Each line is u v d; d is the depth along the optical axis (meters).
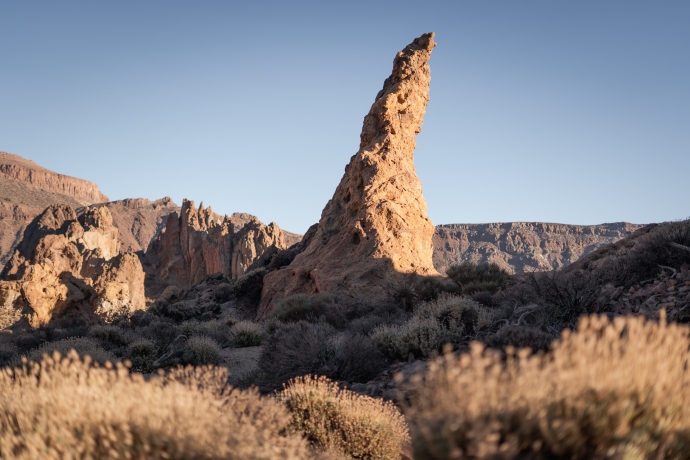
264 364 12.53
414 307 22.44
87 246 159.62
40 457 3.75
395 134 39.81
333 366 11.16
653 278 12.00
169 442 3.71
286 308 24.97
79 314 39.38
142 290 102.69
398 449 6.78
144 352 16.16
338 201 40.88
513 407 2.92
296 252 44.47
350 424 6.89
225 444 3.84
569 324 10.46
